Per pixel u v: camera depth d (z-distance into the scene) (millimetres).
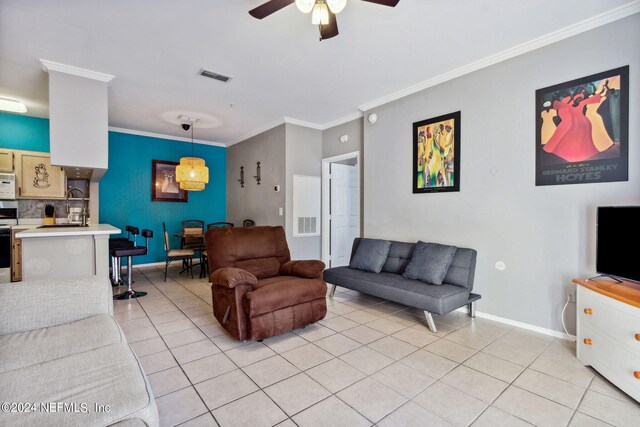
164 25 2521
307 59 3104
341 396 1844
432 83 3562
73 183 5215
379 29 2582
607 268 2223
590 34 2484
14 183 4469
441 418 1649
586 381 2006
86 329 1659
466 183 3277
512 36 2701
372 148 4316
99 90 3383
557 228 2670
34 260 2904
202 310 3416
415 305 2875
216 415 1667
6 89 3756
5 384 1153
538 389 1919
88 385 1163
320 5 1922
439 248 3217
